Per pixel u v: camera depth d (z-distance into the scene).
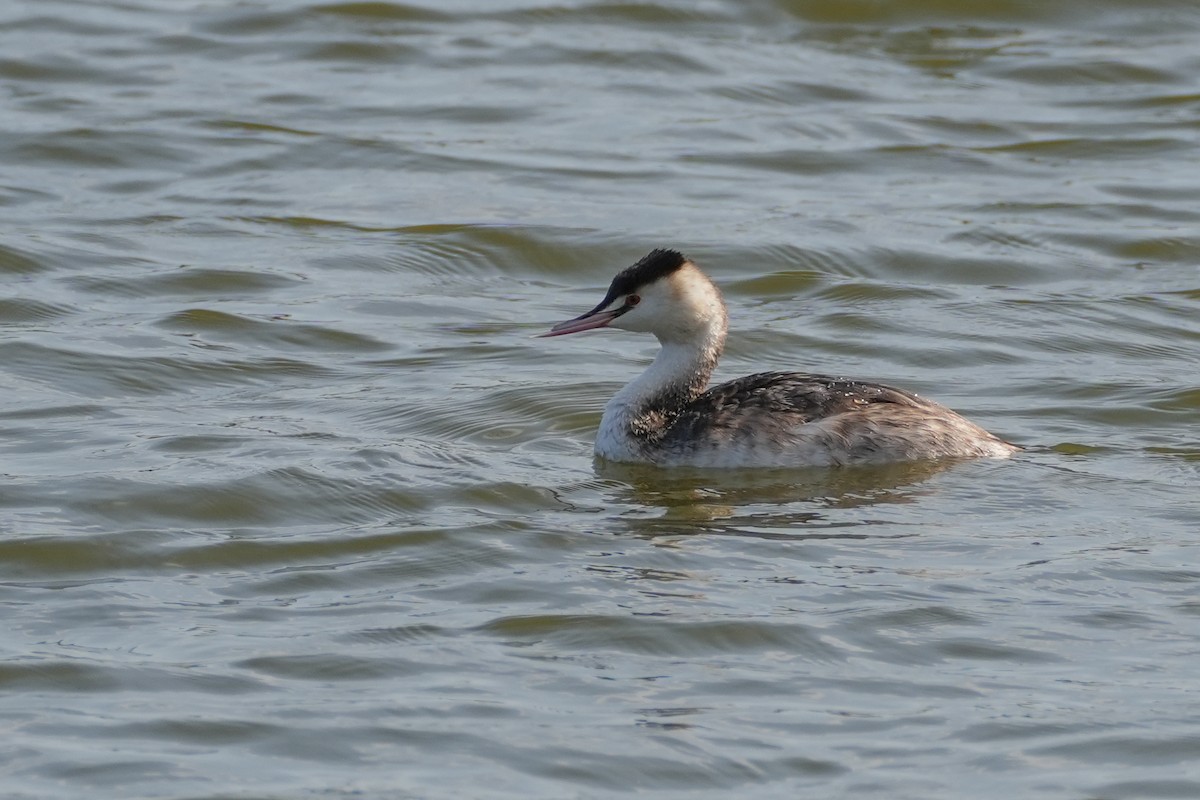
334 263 21.05
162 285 20.08
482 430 15.92
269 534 13.26
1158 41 29.64
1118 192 23.95
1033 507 13.74
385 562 12.70
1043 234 22.34
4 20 29.36
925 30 29.97
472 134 25.73
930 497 13.98
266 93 26.98
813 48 29.27
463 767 9.68
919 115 26.69
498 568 12.55
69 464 14.66
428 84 27.59
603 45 29.02
